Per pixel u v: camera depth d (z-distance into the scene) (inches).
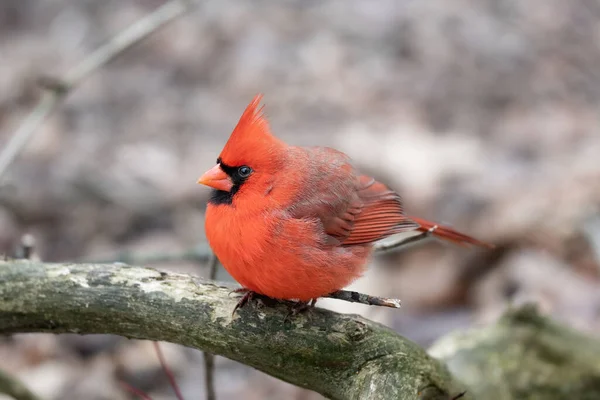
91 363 372.8
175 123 553.0
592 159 505.4
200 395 357.7
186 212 471.8
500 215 453.1
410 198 484.7
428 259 433.1
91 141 528.7
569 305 397.4
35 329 201.3
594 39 656.4
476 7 679.7
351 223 234.7
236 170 217.5
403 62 622.5
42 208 463.5
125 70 607.8
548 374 278.5
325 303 391.9
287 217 213.5
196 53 621.9
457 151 521.3
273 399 358.3
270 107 568.1
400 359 197.9
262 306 202.1
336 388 198.5
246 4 678.5
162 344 381.4
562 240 432.5
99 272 198.5
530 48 639.1
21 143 289.6
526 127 557.6
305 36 642.8
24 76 584.7
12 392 261.6
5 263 200.1
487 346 282.2
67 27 639.1
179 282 199.5
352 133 536.1
